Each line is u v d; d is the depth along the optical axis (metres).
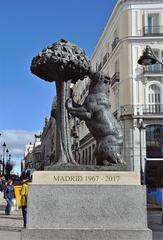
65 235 5.70
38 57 6.58
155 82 35.97
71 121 6.82
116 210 5.83
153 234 11.64
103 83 6.72
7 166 57.41
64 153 6.46
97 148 6.56
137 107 35.59
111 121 6.58
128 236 5.72
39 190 5.84
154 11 36.62
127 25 36.78
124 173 6.00
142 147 34.69
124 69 36.62
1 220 14.38
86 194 5.85
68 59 6.41
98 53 47.75
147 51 11.88
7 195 16.64
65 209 5.81
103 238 5.71
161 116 34.94
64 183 5.91
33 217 5.78
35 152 116.31
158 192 26.27
